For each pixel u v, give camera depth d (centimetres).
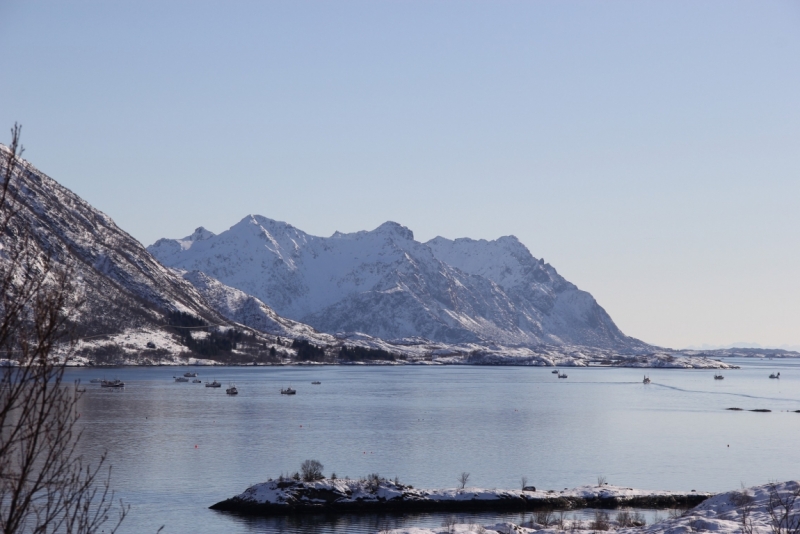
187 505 9456
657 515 8819
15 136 1939
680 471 13025
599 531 7056
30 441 1933
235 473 12106
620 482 11844
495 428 19675
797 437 18225
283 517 8762
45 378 1939
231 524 8400
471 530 7194
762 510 7125
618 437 17912
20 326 1925
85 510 2217
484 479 11956
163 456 13825
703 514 7531
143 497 9981
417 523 8419
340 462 13525
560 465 13550
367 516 8762
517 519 8612
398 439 17000
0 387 1881
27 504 1953
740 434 18825
